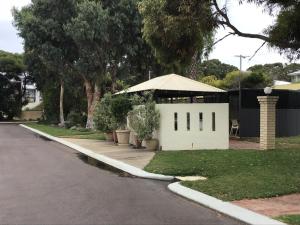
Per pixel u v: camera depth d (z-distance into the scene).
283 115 23.73
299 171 12.05
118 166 14.66
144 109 18.52
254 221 7.55
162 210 8.51
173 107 18.27
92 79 36.72
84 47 33.66
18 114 70.81
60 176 12.68
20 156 18.12
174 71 28.75
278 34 12.80
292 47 13.09
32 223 7.47
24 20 35.59
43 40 35.81
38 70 46.97
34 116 73.44
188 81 20.61
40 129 39.69
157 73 36.38
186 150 17.77
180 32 13.73
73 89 42.91
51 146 23.16
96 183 11.53
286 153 15.62
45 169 14.16
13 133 35.31
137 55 35.47
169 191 10.45
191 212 8.38
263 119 17.33
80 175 12.90
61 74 38.34
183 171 12.85
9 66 68.19
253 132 23.69
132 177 12.54
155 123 18.25
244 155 15.37
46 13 35.12
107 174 13.11
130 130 21.27
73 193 10.12
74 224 7.41
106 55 34.59
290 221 7.45
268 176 11.38
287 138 22.27
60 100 47.41
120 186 11.11
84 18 31.80
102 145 22.36
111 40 33.84
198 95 22.25
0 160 16.64
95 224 7.42
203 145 18.39
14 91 69.62
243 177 11.34
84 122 42.31
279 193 9.70
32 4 35.84
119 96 22.48
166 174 12.69
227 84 43.88
